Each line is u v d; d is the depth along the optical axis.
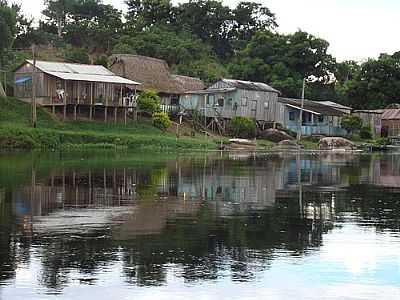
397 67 86.19
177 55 81.94
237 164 33.31
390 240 12.02
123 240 11.48
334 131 70.88
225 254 10.52
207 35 100.69
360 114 76.12
